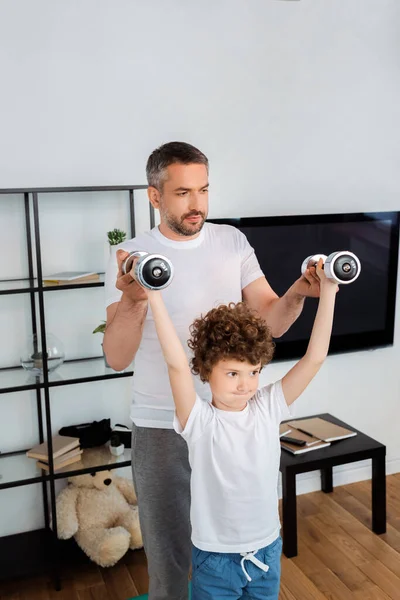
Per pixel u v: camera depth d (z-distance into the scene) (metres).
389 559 2.86
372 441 3.11
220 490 1.64
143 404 1.93
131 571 2.81
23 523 3.02
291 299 1.84
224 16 2.99
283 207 3.24
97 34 2.81
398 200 3.47
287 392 1.68
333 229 3.29
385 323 3.51
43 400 2.97
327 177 3.30
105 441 2.95
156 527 1.95
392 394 3.63
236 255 1.98
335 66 3.22
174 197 1.81
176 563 1.98
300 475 3.46
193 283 1.90
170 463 1.91
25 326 2.90
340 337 3.41
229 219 3.10
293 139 3.20
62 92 2.80
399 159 3.43
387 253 3.44
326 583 2.70
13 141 2.77
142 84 2.91
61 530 2.80
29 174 2.81
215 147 3.07
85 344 3.01
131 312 1.70
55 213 2.88
